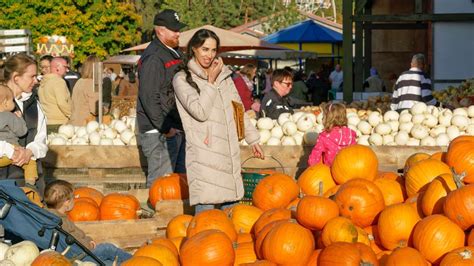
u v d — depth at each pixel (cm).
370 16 2148
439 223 655
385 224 684
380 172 877
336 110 954
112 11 3788
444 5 2123
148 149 1011
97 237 862
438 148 1096
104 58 3816
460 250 627
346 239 670
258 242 693
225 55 2805
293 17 5712
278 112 1256
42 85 1376
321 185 761
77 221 870
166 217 895
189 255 669
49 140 1214
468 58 2125
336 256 642
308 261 672
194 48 789
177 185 944
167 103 980
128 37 3831
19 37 2291
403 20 2128
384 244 689
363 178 765
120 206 906
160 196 946
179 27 984
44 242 708
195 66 789
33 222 701
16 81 833
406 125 1186
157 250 686
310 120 1191
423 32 2738
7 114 798
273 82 1274
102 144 1201
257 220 752
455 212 659
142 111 1009
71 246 727
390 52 2759
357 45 2247
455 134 1162
